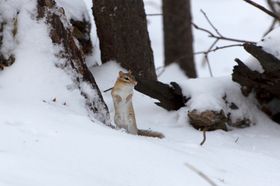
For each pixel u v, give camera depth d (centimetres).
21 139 802
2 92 969
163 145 927
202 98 1200
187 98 1239
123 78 1057
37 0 1048
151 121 1234
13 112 881
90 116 1005
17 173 679
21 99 958
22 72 996
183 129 1185
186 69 2197
